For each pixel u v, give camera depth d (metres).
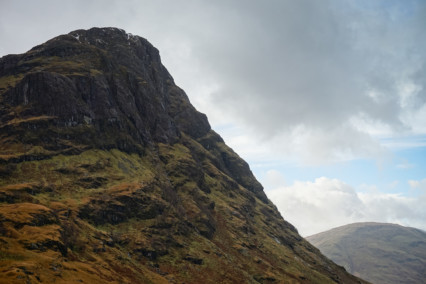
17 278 127.56
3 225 169.25
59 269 152.75
